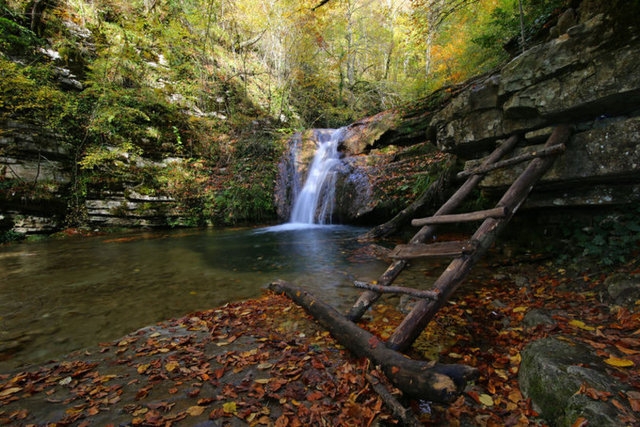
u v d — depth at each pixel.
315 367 2.28
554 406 1.75
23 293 4.21
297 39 16.83
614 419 1.46
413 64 18.88
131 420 1.76
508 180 4.11
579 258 3.74
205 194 11.59
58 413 1.84
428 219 3.54
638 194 3.28
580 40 3.13
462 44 11.63
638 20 2.71
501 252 4.89
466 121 4.59
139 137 11.09
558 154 3.27
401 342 2.35
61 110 9.63
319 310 3.08
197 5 15.83
